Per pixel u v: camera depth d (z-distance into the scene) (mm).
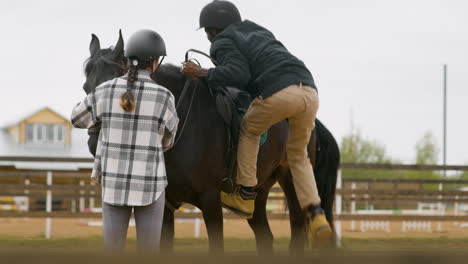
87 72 6328
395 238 16828
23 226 22734
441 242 15922
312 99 6270
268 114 6297
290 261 2404
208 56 6684
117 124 4625
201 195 6594
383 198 18938
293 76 6223
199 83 6797
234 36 6492
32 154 57000
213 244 6566
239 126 6719
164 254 2236
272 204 34000
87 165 42406
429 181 18875
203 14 6797
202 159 6500
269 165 7477
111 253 2137
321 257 2375
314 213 6305
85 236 16938
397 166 17891
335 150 8398
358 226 26625
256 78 6367
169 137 4953
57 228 21703
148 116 4660
